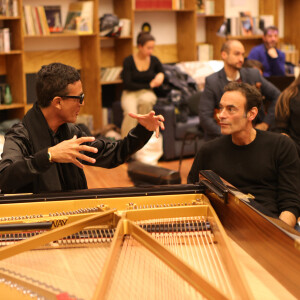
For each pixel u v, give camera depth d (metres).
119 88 8.12
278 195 2.72
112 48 8.01
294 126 3.92
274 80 5.80
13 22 6.73
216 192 2.16
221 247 1.91
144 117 2.48
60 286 1.71
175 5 8.12
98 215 2.06
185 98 7.25
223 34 8.40
